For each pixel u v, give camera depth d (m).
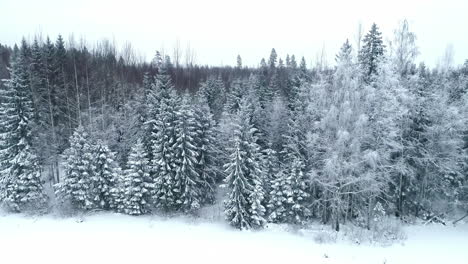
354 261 19.81
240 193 26.14
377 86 25.00
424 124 27.64
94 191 29.12
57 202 29.97
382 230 24.89
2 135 29.28
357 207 27.42
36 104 35.94
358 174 24.59
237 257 20.14
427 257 20.73
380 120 24.08
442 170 27.20
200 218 28.59
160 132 28.97
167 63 72.69
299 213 27.36
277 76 65.00
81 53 60.88
